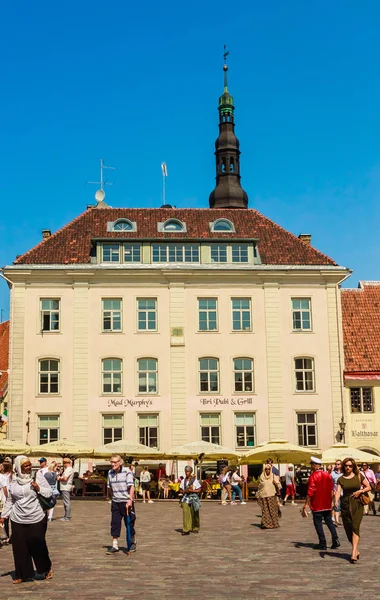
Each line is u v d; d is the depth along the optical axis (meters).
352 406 52.66
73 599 12.15
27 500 13.98
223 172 65.19
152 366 51.16
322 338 52.38
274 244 54.97
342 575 14.49
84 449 41.16
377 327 55.97
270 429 50.88
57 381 50.44
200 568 15.51
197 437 50.50
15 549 13.88
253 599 12.03
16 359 50.34
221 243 53.22
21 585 13.55
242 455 40.22
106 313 51.53
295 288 52.88
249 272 52.31
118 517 18.06
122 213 56.69
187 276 52.06
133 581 13.88
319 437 51.16
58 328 51.12
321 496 18.75
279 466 47.72
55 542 20.47
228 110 66.12
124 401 50.38
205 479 45.59
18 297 51.09
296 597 12.18
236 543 20.14
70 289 51.53
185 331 51.56
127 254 52.59
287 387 51.56
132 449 42.06
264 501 24.62
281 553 17.95
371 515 31.91
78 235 54.41
